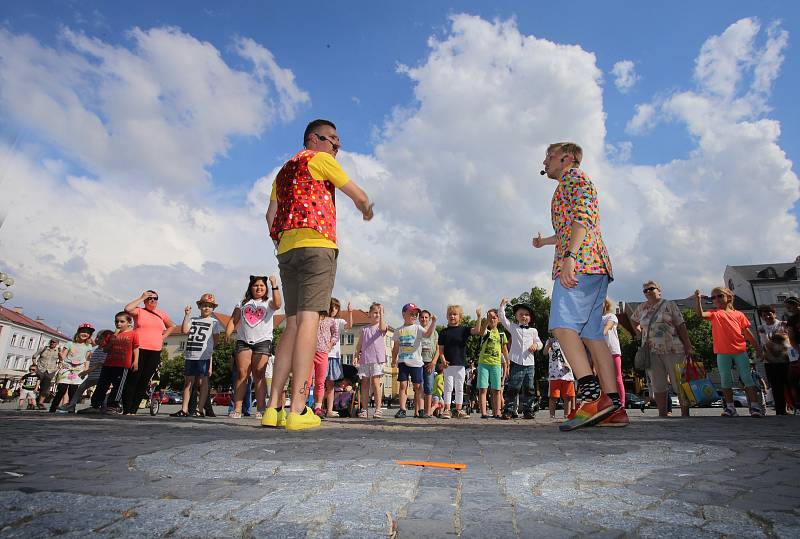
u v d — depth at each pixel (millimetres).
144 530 1133
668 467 1960
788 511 1342
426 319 8875
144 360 7191
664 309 7258
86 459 2008
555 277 3883
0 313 64875
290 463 1963
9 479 1602
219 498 1410
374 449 2402
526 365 7895
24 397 10766
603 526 1205
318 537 1095
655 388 7266
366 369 8031
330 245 3684
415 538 1105
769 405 13633
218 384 53812
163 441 2639
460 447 2531
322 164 3760
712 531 1178
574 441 2838
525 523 1219
